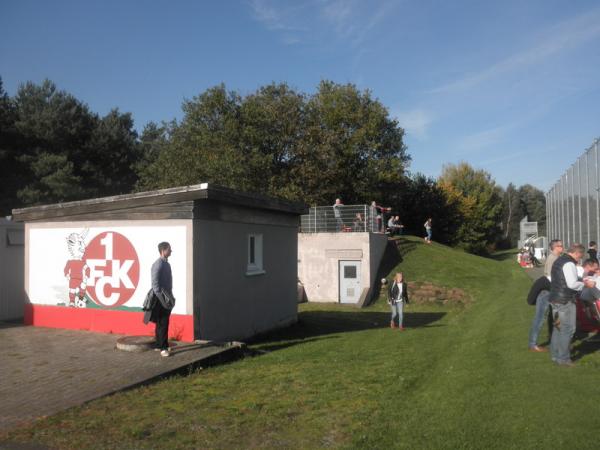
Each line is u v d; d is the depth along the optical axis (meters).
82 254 11.48
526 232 59.38
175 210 10.59
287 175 37.69
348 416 5.85
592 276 8.63
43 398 6.44
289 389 7.12
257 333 13.16
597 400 5.64
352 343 12.07
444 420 5.50
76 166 41.44
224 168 31.36
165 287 8.71
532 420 5.23
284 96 39.69
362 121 45.25
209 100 36.94
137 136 50.50
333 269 25.30
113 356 8.71
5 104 40.81
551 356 7.53
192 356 8.74
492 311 16.48
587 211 20.25
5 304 13.52
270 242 14.03
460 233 55.09
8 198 38.25
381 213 29.98
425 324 16.97
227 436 5.30
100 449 4.97
